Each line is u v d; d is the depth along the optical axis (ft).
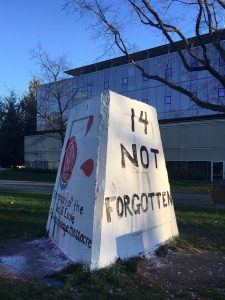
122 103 14.51
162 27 36.58
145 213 14.90
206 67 37.06
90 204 12.68
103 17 39.06
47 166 121.60
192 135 82.99
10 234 18.02
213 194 31.12
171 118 101.14
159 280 12.18
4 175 86.69
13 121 146.20
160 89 103.50
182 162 84.53
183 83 96.07
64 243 14.03
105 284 11.21
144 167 15.43
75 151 15.11
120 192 13.57
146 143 15.89
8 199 31.86
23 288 10.74
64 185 15.60
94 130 13.73
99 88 117.80
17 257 13.93
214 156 79.36
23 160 147.23
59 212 15.49
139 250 14.10
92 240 12.25
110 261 12.60
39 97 116.67
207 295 11.16
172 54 93.30
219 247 16.79
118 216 13.29
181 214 26.35
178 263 14.06
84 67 121.08
